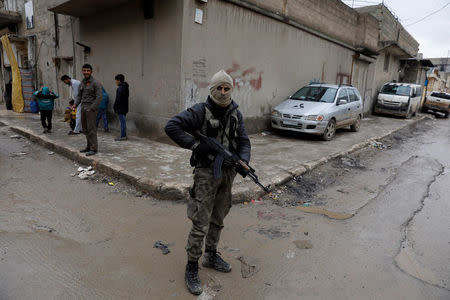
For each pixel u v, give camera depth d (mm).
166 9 6688
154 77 7238
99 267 2834
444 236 3723
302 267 2998
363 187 5469
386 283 2795
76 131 7859
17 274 2678
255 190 4602
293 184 5293
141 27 7395
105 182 4961
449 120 19625
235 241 3430
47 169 5570
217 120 2439
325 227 3873
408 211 4449
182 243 3311
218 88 2357
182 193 4332
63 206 4102
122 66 8195
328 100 9258
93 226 3605
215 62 7418
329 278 2840
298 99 9586
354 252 3307
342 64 13648
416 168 6887
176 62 6656
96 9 8391
